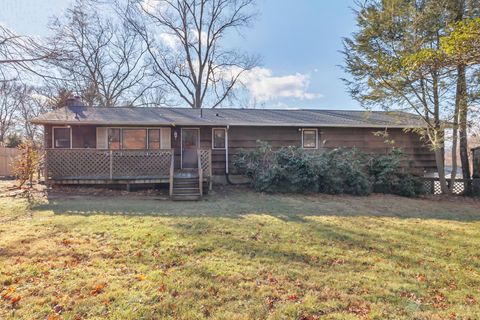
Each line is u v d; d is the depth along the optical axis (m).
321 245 4.95
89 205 7.66
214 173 12.91
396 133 14.09
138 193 10.34
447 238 5.55
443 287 3.64
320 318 2.89
